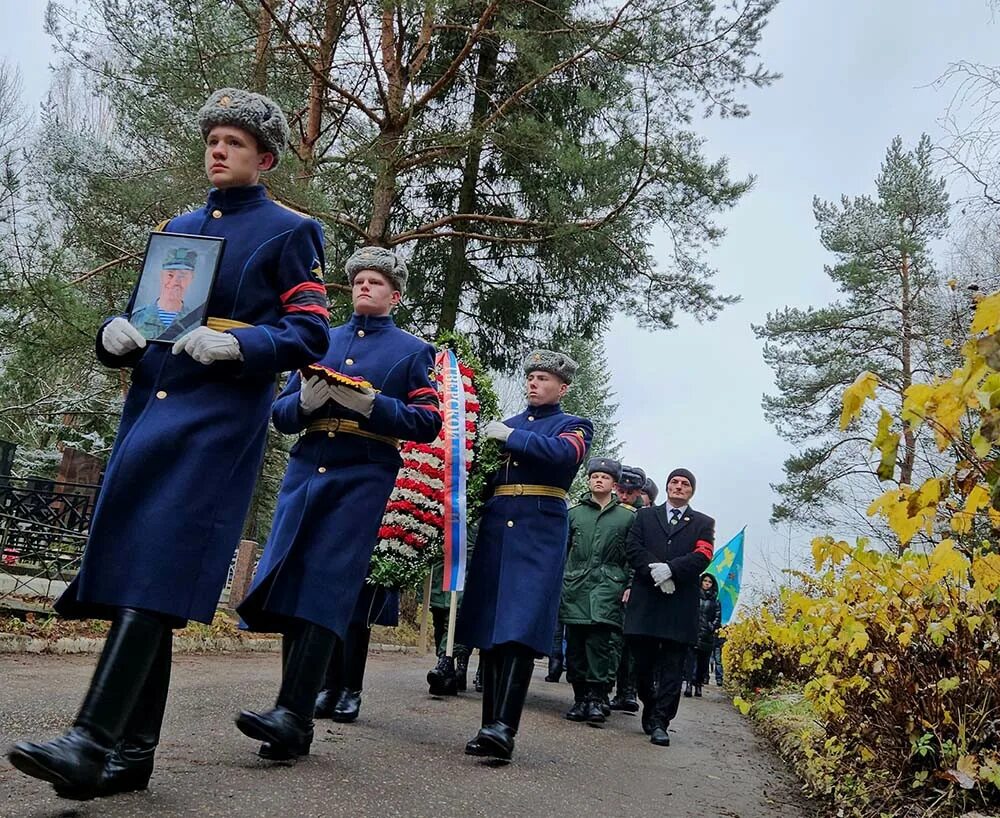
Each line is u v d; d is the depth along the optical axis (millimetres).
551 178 14773
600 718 6895
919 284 16547
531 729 5852
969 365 1910
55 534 8891
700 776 5004
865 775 4234
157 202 11500
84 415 15219
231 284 2957
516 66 14555
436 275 17531
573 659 7012
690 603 6402
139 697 2748
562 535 4703
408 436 3920
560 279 15766
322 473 3807
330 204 11945
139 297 2877
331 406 3898
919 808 3756
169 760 3271
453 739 4680
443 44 15266
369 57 12555
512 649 4340
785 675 9859
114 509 2711
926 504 2352
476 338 17656
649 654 6547
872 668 4141
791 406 23141
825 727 4754
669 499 6746
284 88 13102
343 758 3695
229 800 2809
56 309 9758
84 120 20703
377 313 4379
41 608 7793
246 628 3713
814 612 4523
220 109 3059
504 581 4516
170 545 2686
